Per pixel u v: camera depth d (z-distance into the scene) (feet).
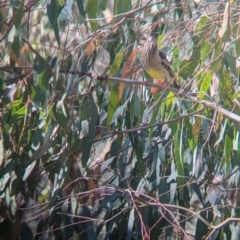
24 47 30.48
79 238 32.14
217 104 27.94
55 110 27.89
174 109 30.53
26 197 32.73
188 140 29.17
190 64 28.37
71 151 29.58
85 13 30.27
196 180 30.30
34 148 32.19
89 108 28.60
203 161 31.89
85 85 29.78
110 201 30.07
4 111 29.60
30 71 29.86
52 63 28.22
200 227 31.07
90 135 28.58
